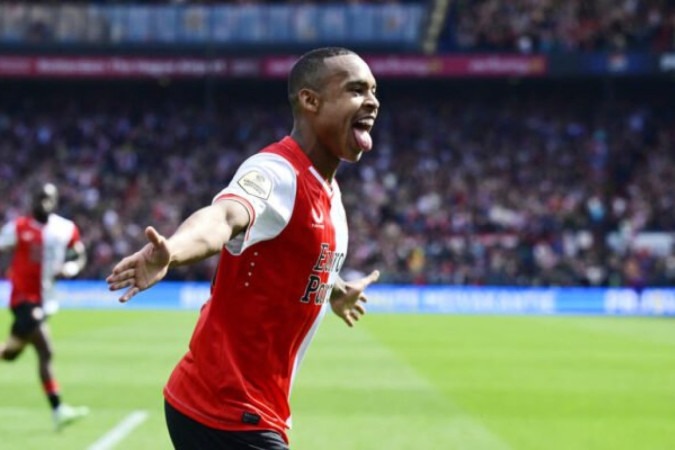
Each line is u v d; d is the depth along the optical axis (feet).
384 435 46.78
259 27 192.95
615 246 177.47
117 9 193.67
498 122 210.59
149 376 69.82
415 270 169.07
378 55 191.42
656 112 212.02
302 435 46.57
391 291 165.99
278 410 18.99
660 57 188.34
